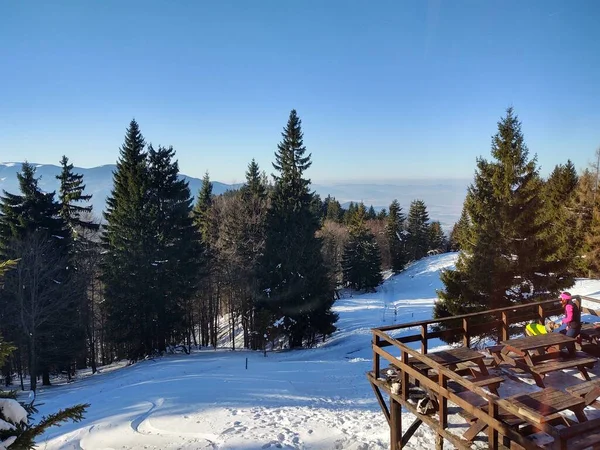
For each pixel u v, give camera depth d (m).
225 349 32.91
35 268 23.34
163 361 26.08
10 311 23.78
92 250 33.31
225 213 41.00
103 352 36.81
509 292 18.09
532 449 4.96
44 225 29.02
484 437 6.46
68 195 33.84
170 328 30.88
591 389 5.85
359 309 44.72
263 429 10.47
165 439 10.02
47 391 22.72
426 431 9.16
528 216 17.09
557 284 17.02
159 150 31.33
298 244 31.08
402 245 82.44
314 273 31.02
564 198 37.38
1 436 3.86
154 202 30.69
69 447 9.88
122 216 29.84
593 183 34.91
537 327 8.74
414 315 38.28
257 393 14.40
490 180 18.42
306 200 32.19
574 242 21.89
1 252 26.14
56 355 26.33
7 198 28.16
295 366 19.98
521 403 5.16
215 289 39.47
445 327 17.92
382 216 118.31
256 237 35.62
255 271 32.16
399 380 7.61
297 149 31.80
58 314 25.78
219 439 9.90
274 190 32.75
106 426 11.05
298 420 11.20
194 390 14.80
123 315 29.02
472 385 5.68
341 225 87.56
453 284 18.16
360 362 20.64
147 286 29.28
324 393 14.70
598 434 5.43
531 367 6.89
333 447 9.27
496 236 17.06
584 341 8.55
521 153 17.45
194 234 33.09
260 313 29.44
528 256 17.03
